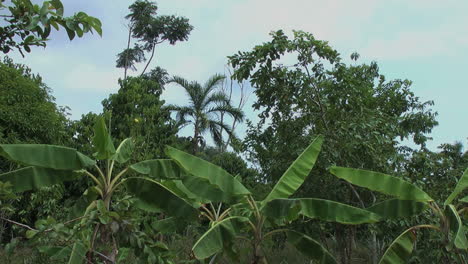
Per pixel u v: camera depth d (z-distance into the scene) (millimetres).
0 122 11688
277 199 5754
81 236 4840
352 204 8984
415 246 7496
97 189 5582
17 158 4938
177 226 7027
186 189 6258
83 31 3605
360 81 9734
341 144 8484
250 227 6344
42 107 12516
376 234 8672
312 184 8938
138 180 5707
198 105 21078
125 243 4621
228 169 18531
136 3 29594
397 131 9867
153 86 20031
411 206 6113
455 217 5648
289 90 8648
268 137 9594
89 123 15047
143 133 15602
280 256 11258
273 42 8445
